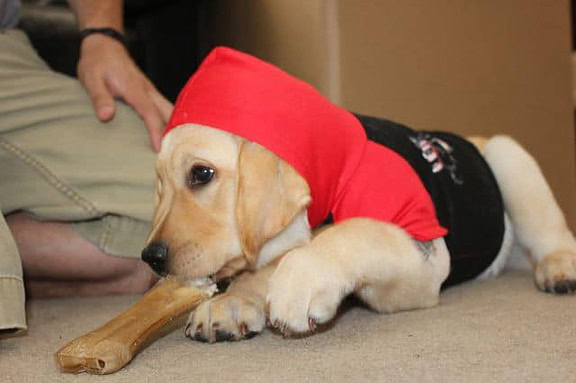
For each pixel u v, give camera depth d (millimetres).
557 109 2816
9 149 1829
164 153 1372
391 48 2389
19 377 1115
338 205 1413
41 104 1884
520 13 2689
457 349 1153
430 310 1454
